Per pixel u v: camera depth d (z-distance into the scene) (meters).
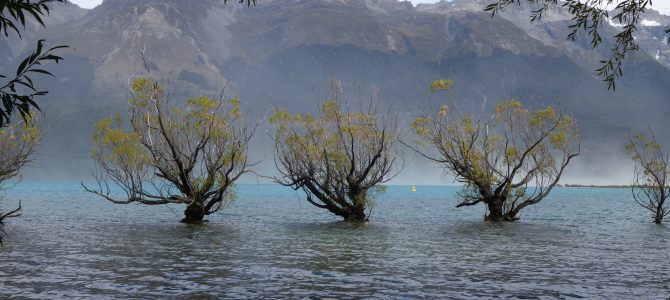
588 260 29.53
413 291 20.88
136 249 32.81
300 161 49.88
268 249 33.41
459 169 51.84
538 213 76.81
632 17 10.61
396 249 33.97
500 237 41.97
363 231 46.12
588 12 10.72
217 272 24.81
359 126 48.81
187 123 44.47
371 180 51.50
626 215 72.38
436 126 50.66
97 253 30.78
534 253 32.41
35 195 124.06
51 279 22.55
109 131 41.84
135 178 43.44
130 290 20.50
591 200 128.50
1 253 30.16
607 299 19.58
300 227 49.44
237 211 73.94
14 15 6.35
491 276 24.30
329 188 52.12
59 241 36.59
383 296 19.94
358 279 23.38
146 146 43.31
